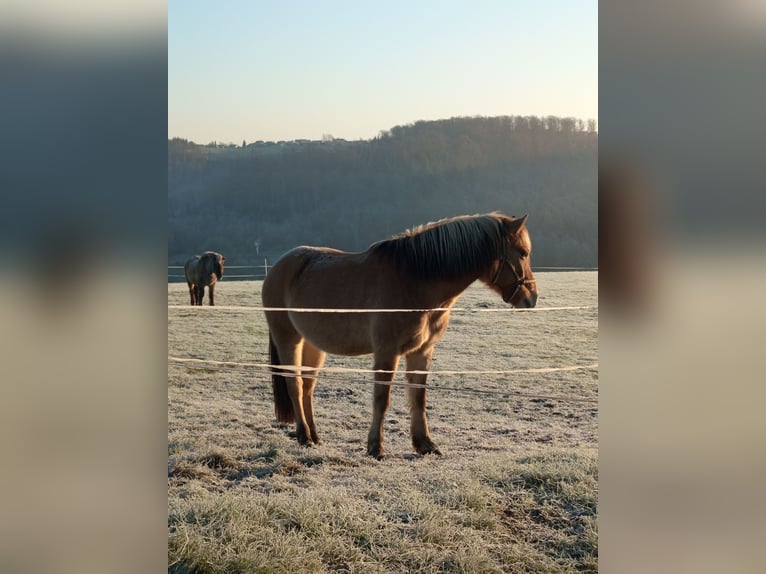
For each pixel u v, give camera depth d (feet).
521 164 260.01
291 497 14.48
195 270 55.36
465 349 37.93
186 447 18.81
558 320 48.62
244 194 266.36
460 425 23.26
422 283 18.43
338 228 253.85
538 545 12.71
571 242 184.44
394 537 12.66
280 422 21.04
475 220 18.90
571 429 22.68
